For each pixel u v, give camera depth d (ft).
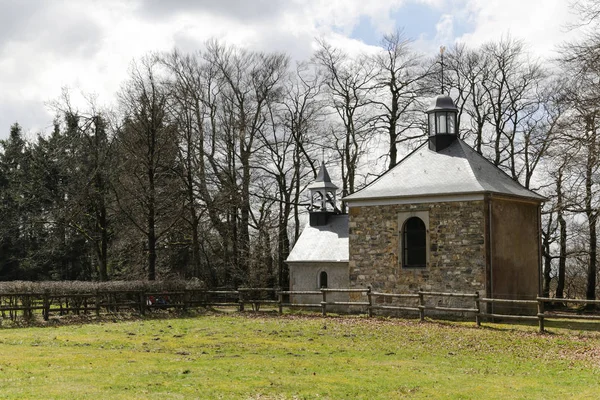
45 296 82.43
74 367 48.21
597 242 111.04
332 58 146.41
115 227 130.72
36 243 168.66
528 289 94.02
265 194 146.10
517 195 91.25
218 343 63.98
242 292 101.30
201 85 137.08
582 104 72.64
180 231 134.51
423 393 42.11
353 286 96.07
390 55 141.79
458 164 93.30
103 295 91.61
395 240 92.89
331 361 54.03
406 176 95.55
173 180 120.47
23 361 50.47
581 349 62.54
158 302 98.43
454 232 88.28
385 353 59.62
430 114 98.94
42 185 143.95
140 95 113.91
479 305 79.66
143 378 44.16
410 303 91.04
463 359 57.21
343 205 150.61
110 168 118.42
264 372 47.75
